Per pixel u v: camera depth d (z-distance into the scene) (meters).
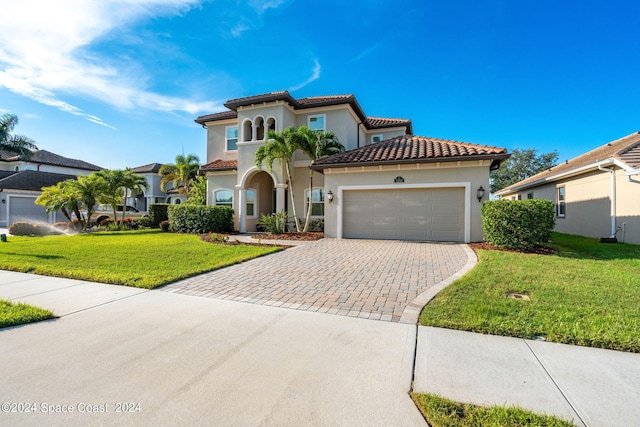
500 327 4.32
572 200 17.17
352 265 8.70
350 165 14.08
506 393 2.92
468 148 13.57
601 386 3.03
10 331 4.37
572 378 3.17
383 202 14.31
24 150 27.66
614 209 13.55
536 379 3.16
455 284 6.42
